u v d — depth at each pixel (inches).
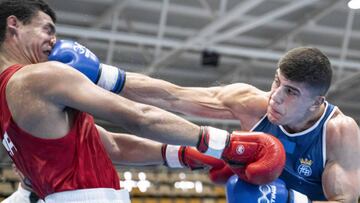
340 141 99.4
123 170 351.9
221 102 109.0
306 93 93.7
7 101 79.7
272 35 466.3
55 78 77.7
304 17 424.8
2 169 307.4
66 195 80.4
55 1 384.5
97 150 85.4
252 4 357.7
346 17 430.3
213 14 391.5
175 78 539.5
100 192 82.3
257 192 93.2
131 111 79.4
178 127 82.8
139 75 104.2
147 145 109.2
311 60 93.7
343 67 494.6
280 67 95.4
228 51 442.9
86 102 77.7
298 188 102.6
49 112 78.0
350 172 98.7
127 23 423.5
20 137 80.1
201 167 108.4
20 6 86.1
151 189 371.2
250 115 105.8
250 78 558.6
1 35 85.8
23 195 113.2
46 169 80.9
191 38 431.2
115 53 469.4
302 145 101.3
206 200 385.1
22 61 85.4
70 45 91.0
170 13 418.3
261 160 89.1
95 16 414.0
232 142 88.7
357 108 639.1
